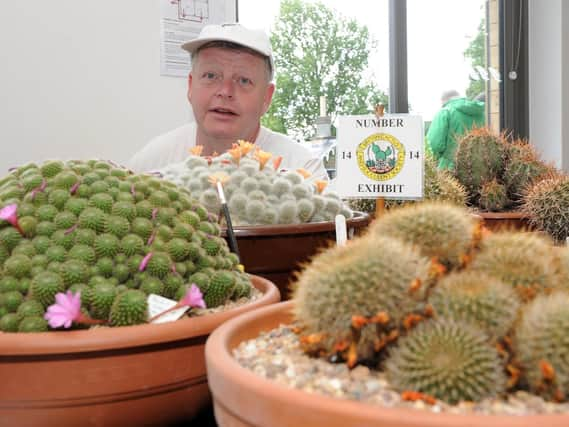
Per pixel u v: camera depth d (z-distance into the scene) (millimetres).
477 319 455
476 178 1761
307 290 506
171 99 2336
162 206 713
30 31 2035
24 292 619
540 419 349
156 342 551
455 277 492
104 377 541
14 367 527
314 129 2975
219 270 728
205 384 599
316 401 382
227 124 1695
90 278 630
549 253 551
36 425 541
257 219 1023
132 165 1868
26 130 2062
